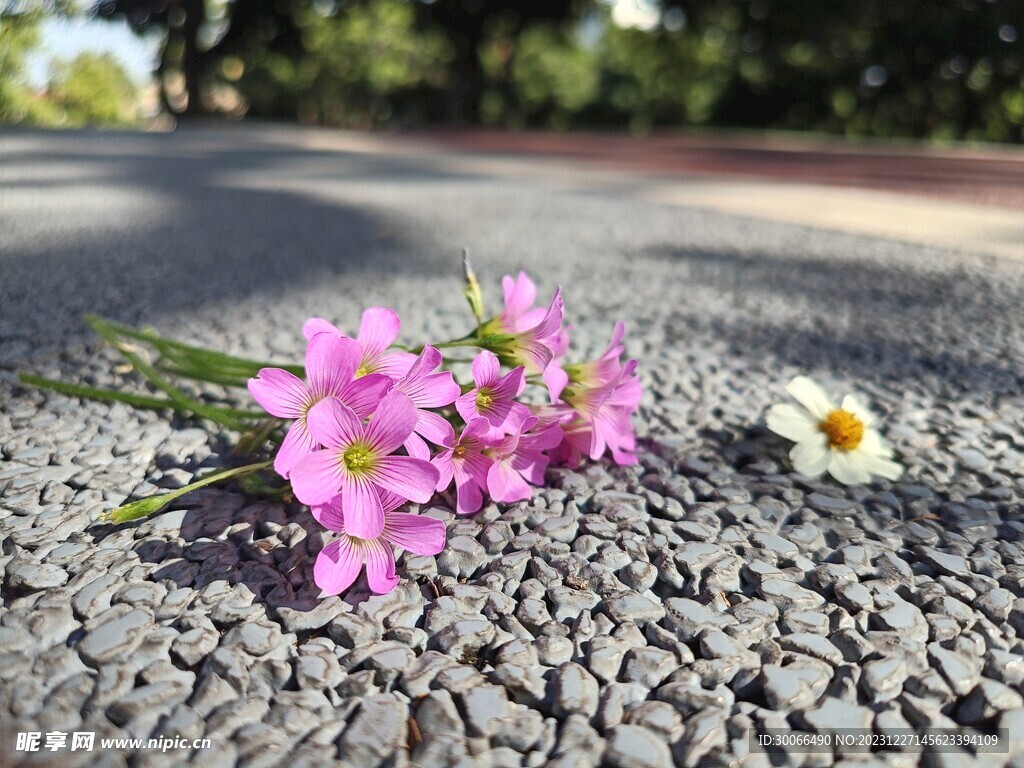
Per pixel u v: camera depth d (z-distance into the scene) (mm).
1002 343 296
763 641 127
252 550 148
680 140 1907
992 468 196
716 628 130
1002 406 235
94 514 160
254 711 111
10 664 117
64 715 108
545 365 158
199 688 114
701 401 236
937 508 176
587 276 397
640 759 104
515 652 123
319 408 127
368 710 111
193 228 485
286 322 298
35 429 197
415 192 700
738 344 292
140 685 115
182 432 199
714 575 144
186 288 344
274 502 167
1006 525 168
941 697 117
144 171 775
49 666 117
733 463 199
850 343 295
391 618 131
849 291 377
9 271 355
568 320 319
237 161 935
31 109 1693
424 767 103
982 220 595
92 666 118
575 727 109
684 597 142
